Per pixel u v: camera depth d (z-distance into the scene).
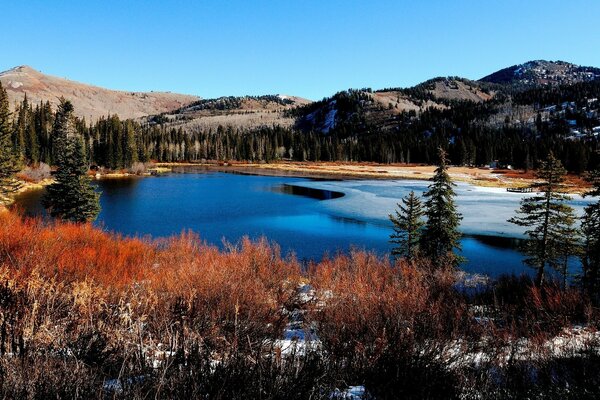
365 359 4.18
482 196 53.12
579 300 8.59
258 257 12.27
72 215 25.22
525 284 13.41
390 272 11.68
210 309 5.53
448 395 3.80
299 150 151.62
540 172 17.05
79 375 3.31
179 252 13.09
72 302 5.21
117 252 11.86
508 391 3.89
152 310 5.26
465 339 5.28
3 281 5.03
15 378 3.22
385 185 69.56
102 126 101.25
